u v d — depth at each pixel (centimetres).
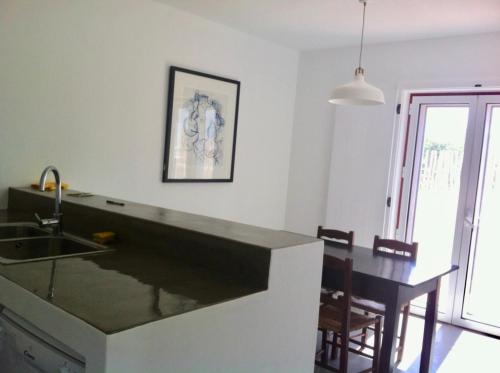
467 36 383
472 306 404
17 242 216
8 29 276
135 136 351
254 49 439
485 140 392
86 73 316
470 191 397
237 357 147
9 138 284
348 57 454
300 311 172
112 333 111
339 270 282
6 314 155
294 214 495
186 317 129
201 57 391
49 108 300
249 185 454
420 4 316
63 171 311
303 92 487
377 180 433
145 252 200
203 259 180
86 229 238
